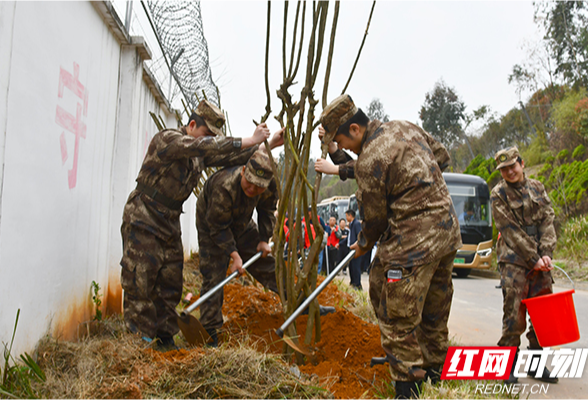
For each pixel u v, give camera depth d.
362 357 2.97
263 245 3.59
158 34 4.75
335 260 10.05
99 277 3.76
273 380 2.13
